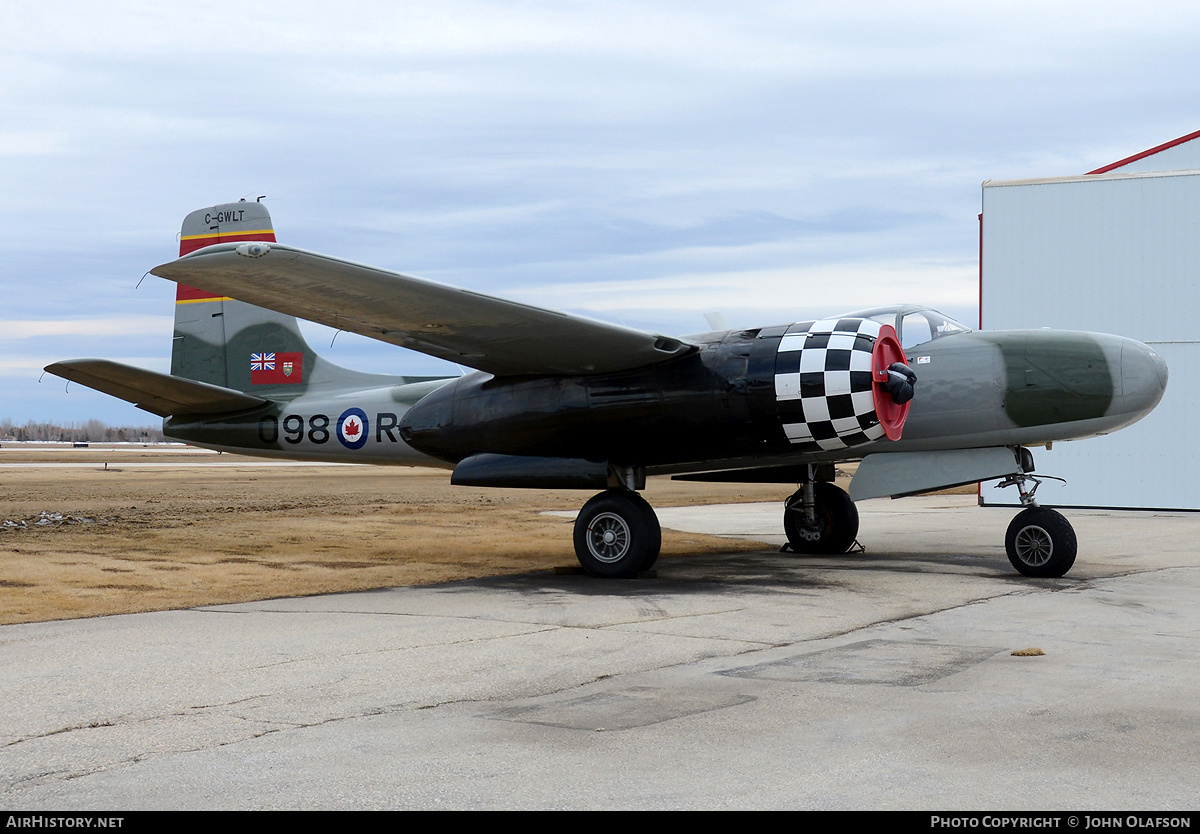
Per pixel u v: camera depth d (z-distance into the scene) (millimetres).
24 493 25438
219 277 8789
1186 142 22047
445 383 12891
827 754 4227
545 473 10914
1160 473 21469
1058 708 4965
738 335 10305
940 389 10914
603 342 9906
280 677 5684
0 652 6387
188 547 12719
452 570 10922
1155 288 21562
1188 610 8141
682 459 10555
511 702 5125
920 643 6703
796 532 13234
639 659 6180
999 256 22703
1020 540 10531
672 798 3713
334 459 14461
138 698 5207
